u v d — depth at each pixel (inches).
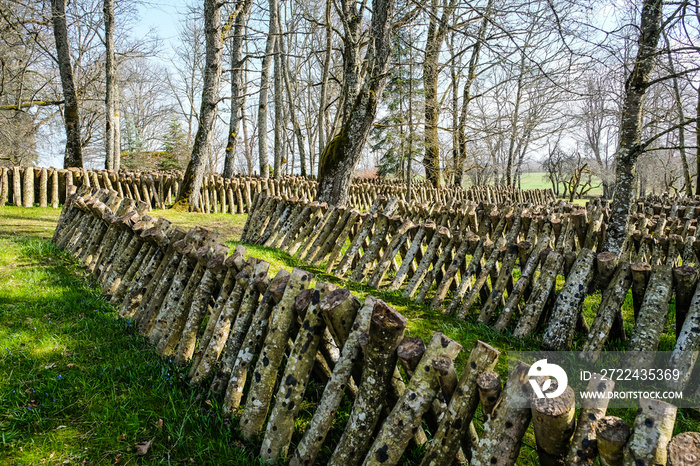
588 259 148.8
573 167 1403.8
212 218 446.0
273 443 88.3
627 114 207.8
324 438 86.4
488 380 69.3
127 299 153.9
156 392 107.6
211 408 102.4
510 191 949.8
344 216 246.1
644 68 201.2
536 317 159.0
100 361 123.0
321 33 827.4
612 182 1290.6
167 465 85.2
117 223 182.9
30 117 864.3
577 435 64.0
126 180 475.8
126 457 87.1
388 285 225.8
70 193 269.3
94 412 99.5
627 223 208.4
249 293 107.4
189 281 128.5
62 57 526.9
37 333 136.9
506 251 179.6
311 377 116.7
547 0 235.9
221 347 113.5
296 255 268.5
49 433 92.4
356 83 360.8
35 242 249.3
